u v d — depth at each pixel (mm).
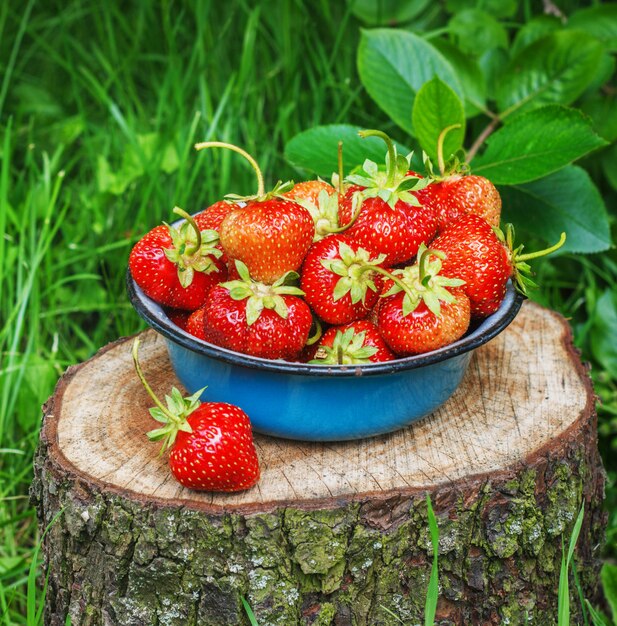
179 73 1109
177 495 736
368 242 753
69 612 767
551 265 1089
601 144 898
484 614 761
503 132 920
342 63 1132
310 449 770
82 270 1058
